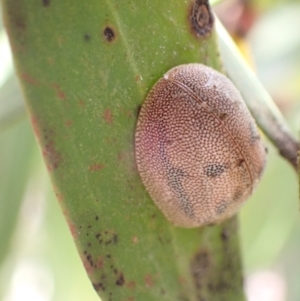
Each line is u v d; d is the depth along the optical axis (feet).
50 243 0.27
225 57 0.17
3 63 0.19
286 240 0.30
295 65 0.29
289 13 0.31
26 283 0.35
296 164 0.17
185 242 0.17
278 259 0.32
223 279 0.17
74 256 0.26
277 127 0.17
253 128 0.16
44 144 0.15
